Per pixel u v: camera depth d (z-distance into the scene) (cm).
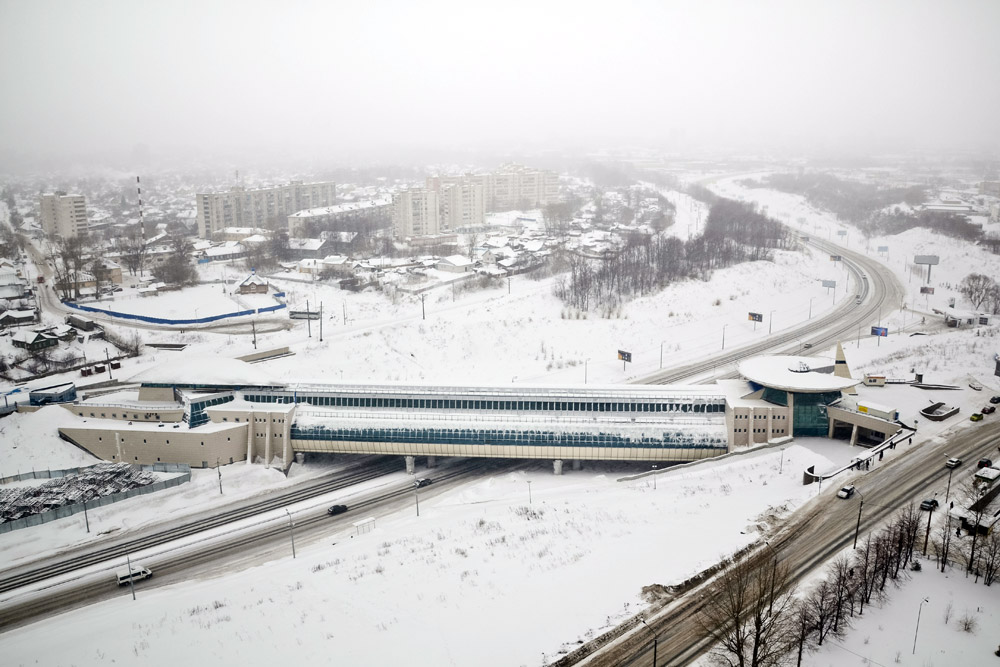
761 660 8512
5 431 15962
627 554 11325
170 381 16725
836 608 9325
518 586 10712
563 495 14388
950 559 10581
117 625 10825
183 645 10044
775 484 13450
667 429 15362
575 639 9388
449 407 16162
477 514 13700
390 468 16450
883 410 15038
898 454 14025
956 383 18475
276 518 14300
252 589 11512
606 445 15362
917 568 10400
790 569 10481
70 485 14788
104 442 16062
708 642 9194
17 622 11375
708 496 13300
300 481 15862
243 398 16675
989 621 9294
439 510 14238
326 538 13462
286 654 9625
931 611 9544
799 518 11888
